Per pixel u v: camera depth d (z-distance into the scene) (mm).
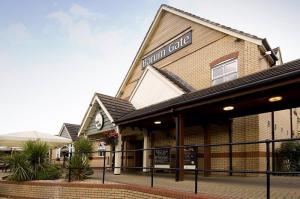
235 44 14258
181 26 17922
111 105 16359
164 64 18828
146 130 16125
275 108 10539
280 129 15266
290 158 13383
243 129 12812
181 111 10750
